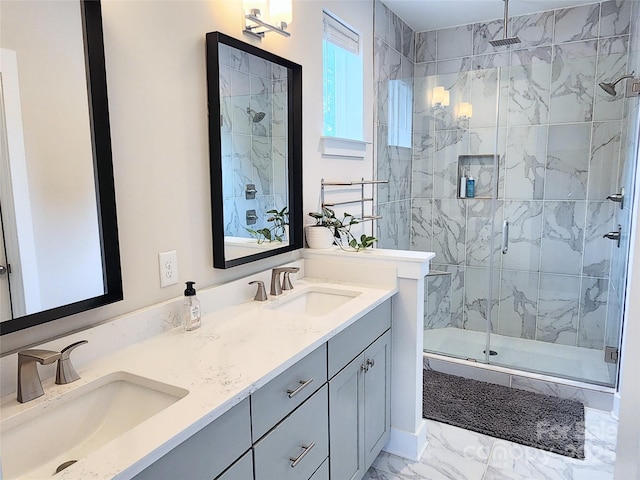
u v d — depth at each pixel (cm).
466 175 353
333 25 254
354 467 179
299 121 215
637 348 167
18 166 109
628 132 269
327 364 153
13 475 99
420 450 217
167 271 154
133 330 139
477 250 354
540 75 318
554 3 315
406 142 359
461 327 365
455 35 362
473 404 261
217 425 105
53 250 117
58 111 116
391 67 331
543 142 324
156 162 148
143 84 142
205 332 150
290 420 134
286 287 201
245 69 180
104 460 84
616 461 176
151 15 143
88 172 124
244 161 183
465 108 346
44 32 112
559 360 303
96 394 117
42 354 105
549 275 332
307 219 231
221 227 171
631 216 240
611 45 312
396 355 212
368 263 210
